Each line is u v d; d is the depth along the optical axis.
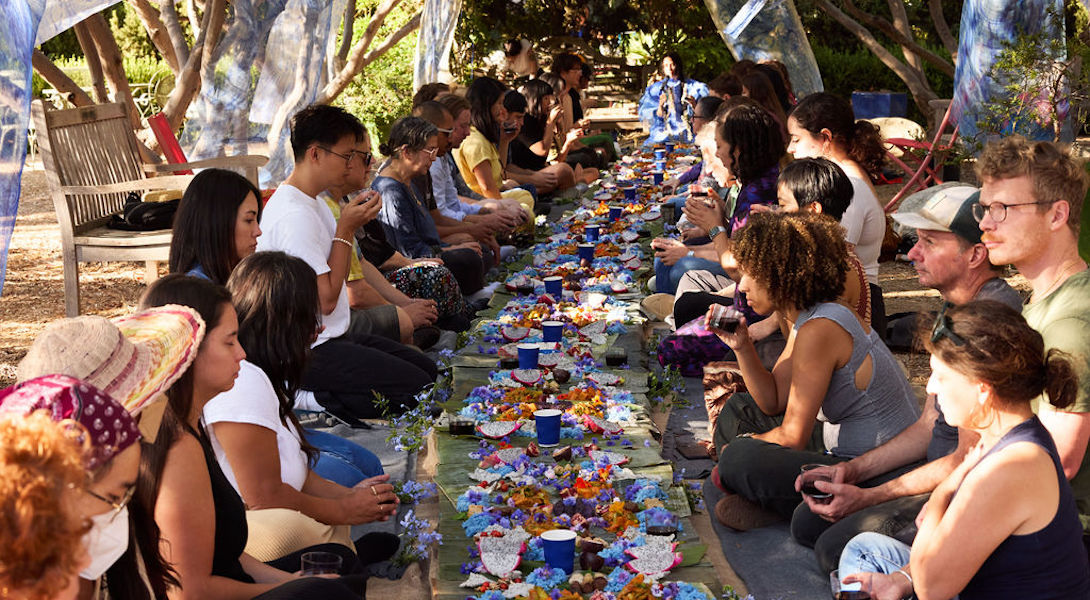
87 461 1.50
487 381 5.29
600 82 18.84
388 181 6.95
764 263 3.83
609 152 13.51
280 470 3.36
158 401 2.34
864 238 4.99
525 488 3.99
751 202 5.51
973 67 8.77
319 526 3.44
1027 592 2.43
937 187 3.65
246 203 4.08
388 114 16.88
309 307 3.53
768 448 3.90
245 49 8.60
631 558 3.49
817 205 4.59
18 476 1.25
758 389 4.22
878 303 4.98
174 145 8.15
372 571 3.69
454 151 9.16
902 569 3.00
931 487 3.44
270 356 3.47
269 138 8.76
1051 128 8.37
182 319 2.29
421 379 5.17
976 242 3.50
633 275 7.43
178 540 2.49
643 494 3.97
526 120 11.40
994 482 2.39
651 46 19.53
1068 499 2.43
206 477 2.55
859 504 3.52
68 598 1.39
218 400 3.25
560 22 18.39
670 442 4.90
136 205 6.94
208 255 4.04
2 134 4.40
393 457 4.70
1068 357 2.43
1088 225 4.96
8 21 4.39
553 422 4.43
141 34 21.64
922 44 19.64
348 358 5.07
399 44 17.36
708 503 4.23
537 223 9.49
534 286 7.18
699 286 6.12
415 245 7.00
